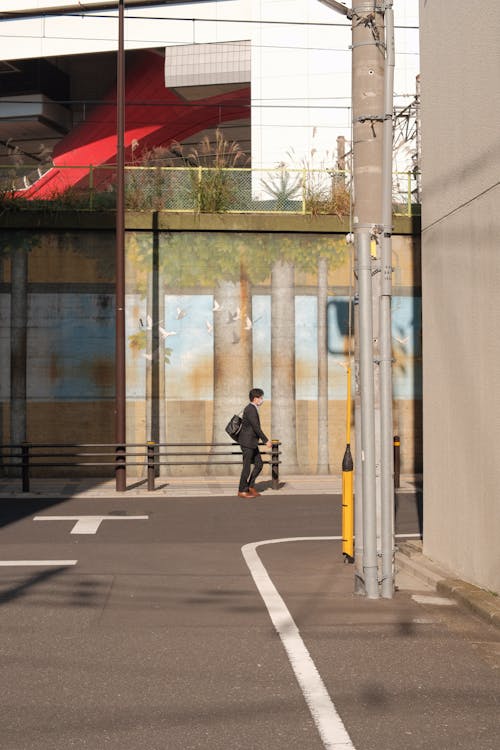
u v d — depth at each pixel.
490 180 16.73
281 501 33.75
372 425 17.28
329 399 42.41
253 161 68.00
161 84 87.88
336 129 67.69
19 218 41.25
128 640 14.15
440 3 19.50
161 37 72.31
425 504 20.84
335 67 67.88
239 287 42.31
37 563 20.97
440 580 18.09
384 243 17.44
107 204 42.22
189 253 42.19
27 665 12.77
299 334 42.44
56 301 41.59
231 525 27.73
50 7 73.88
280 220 42.25
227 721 10.45
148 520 28.66
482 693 11.48
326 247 42.62
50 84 91.00
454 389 18.70
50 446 36.03
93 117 93.25
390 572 17.36
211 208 42.38
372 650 13.54
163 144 87.38
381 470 17.42
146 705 11.02
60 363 41.50
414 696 11.37
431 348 20.19
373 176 17.55
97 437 41.53
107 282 41.72
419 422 42.59
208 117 85.88
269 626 15.09
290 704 11.05
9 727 10.24
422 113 20.75
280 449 42.16
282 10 68.38
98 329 41.66
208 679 12.09
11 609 16.28
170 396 41.97
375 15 17.39
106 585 18.47
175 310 42.09
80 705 11.02
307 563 21.33
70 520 28.48
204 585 18.56
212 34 71.06
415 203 43.59
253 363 42.28
